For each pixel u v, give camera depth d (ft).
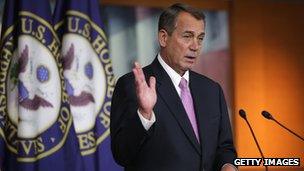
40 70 30.55
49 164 30.17
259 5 46.65
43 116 30.40
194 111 16.26
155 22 42.47
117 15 41.14
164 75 15.96
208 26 44.96
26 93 30.01
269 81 46.73
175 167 14.84
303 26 48.16
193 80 17.01
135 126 13.98
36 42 30.68
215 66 44.86
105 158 31.73
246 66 45.93
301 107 47.50
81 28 31.91
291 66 47.67
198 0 44.55
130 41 41.45
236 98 45.34
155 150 14.89
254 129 45.70
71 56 31.53
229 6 45.91
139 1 41.91
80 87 31.50
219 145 16.74
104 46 32.65
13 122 30.32
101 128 31.96
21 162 29.63
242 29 46.06
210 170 15.81
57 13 32.30
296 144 46.55
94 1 32.94
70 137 30.68
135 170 15.12
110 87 32.40
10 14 30.96
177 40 15.76
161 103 15.30
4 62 30.40
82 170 30.81
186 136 15.19
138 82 13.91
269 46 46.93
